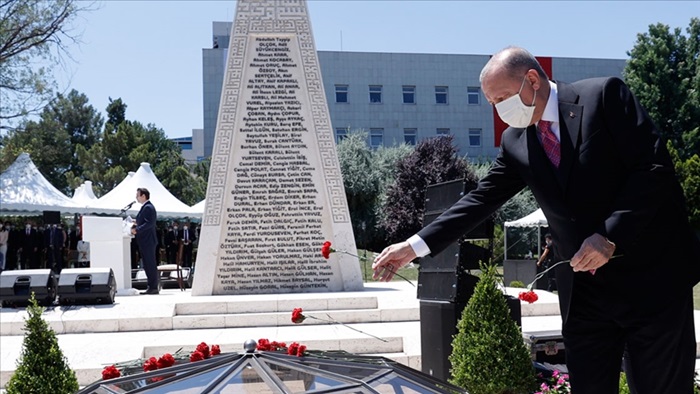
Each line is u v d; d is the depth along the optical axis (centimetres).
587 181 310
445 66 5619
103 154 4781
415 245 354
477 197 363
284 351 299
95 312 1147
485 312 591
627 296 309
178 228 2655
